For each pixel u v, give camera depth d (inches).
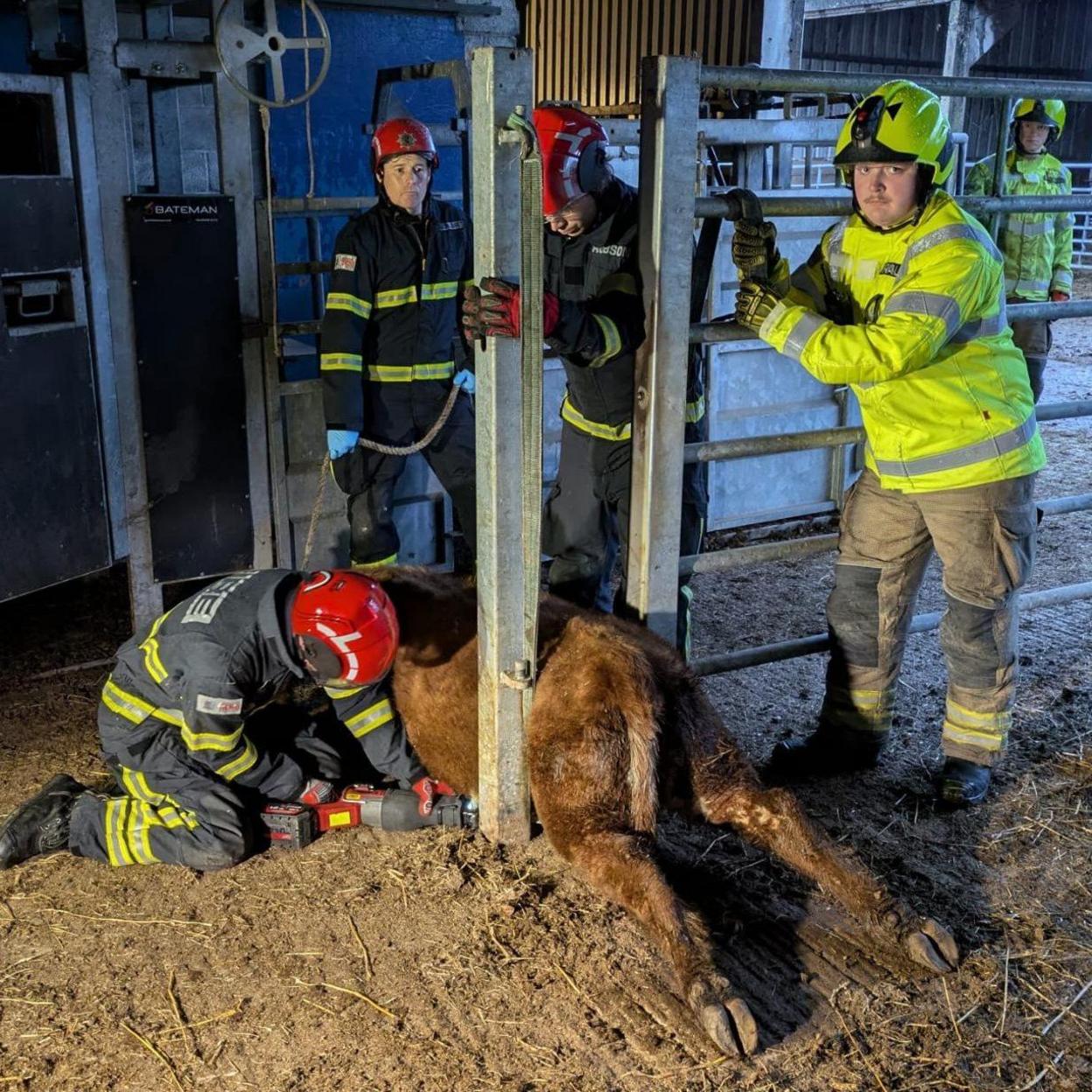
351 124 278.1
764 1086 99.8
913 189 121.2
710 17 357.7
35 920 121.0
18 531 171.6
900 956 116.5
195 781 129.6
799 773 150.7
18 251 162.1
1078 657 187.5
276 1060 102.4
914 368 118.5
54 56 172.1
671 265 129.8
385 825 134.6
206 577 193.3
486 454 118.1
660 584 141.9
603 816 115.4
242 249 182.4
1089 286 638.5
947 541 133.9
